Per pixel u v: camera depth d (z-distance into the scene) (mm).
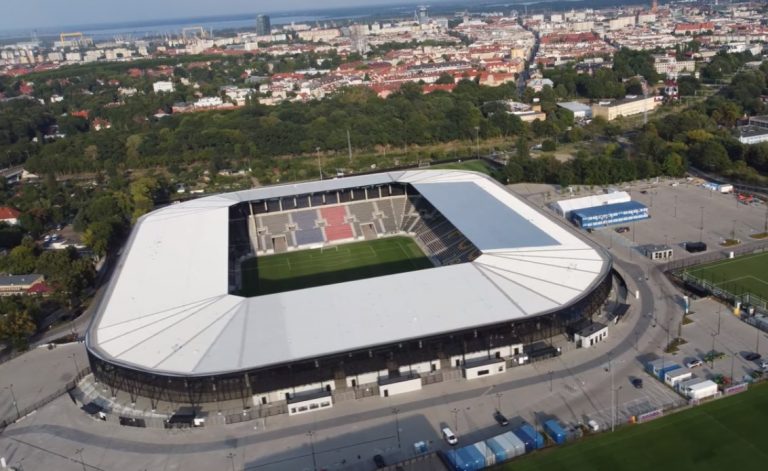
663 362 174625
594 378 171125
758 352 176500
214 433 160500
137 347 177125
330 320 181750
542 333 183375
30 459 156000
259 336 176000
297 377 170125
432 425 157250
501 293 190625
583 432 149500
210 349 172125
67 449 158625
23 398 184375
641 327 195250
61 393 185375
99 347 178875
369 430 157125
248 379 166000
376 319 180750
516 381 172625
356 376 175125
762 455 137625
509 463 141875
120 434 163000
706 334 188125
